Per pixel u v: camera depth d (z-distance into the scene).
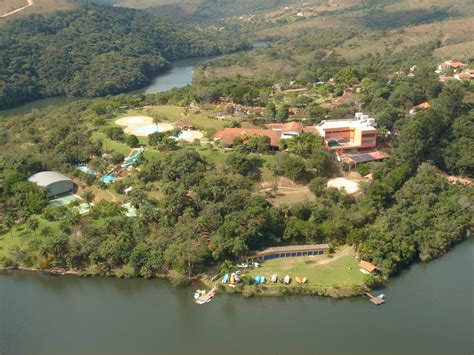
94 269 166.25
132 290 159.00
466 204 195.12
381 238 167.12
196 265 163.62
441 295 151.88
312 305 148.38
